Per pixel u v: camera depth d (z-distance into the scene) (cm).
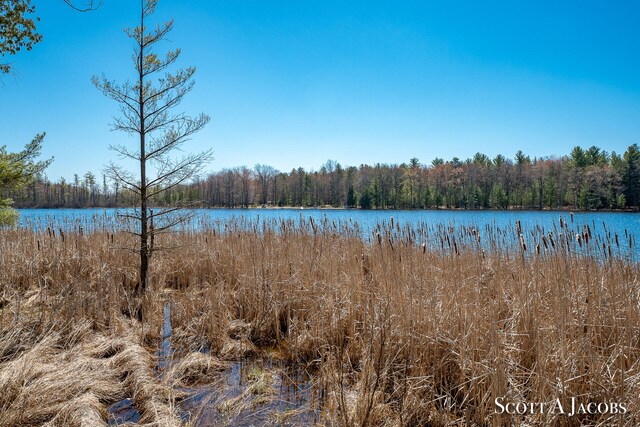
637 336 394
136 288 731
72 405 338
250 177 7344
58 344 484
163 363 464
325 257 694
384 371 392
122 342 486
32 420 323
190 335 549
